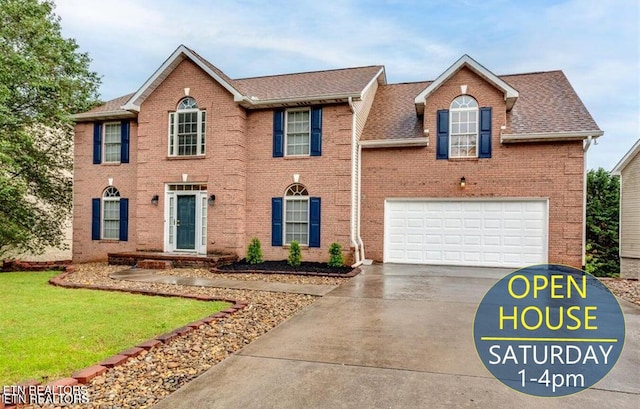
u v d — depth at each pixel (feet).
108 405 12.09
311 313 23.11
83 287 30.40
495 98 43.16
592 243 72.90
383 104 54.13
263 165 46.37
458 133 44.55
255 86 53.52
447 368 15.03
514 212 42.80
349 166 43.60
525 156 42.34
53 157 54.49
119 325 19.88
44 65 46.98
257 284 32.14
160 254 45.01
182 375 14.37
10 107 47.88
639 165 53.67
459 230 44.42
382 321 21.38
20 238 50.44
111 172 51.57
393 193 46.26
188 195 47.16
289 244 45.52
